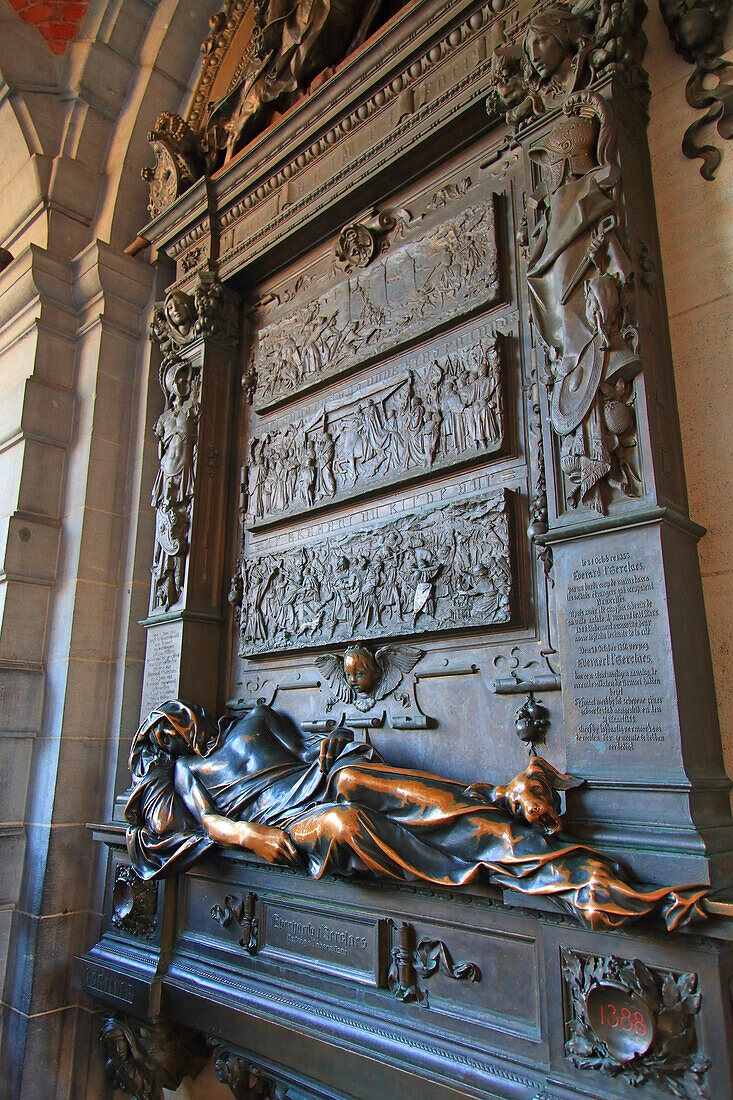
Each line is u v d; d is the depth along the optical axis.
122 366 5.32
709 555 2.52
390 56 3.74
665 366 2.67
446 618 3.12
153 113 5.71
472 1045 2.43
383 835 2.64
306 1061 2.79
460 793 2.60
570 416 2.60
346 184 3.98
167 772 3.74
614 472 2.50
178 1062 3.62
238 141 4.85
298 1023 2.87
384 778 2.76
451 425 3.37
